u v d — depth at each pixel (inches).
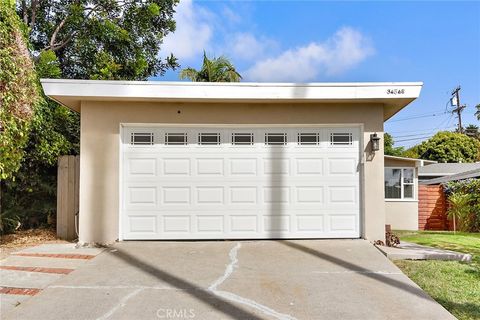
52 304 162.6
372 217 283.0
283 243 273.7
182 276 200.1
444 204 532.7
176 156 286.8
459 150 1171.3
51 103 360.2
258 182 288.7
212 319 147.6
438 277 204.5
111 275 201.8
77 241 295.4
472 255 257.6
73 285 186.2
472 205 478.0
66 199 324.5
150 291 178.1
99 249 262.5
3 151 252.1
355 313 153.3
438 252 251.1
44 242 304.8
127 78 490.0
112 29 474.3
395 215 516.4
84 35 482.0
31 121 289.0
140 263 224.1
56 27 503.5
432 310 156.5
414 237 357.4
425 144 1224.8
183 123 283.6
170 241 282.5
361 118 285.4
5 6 247.6
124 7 511.2
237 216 287.1
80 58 498.0
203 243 275.4
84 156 277.9
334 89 268.2
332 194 288.7
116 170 279.3
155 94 263.9
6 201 342.6
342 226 287.9
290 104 286.8
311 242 276.5
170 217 284.8
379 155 284.2
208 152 288.0
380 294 174.2
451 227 515.5
